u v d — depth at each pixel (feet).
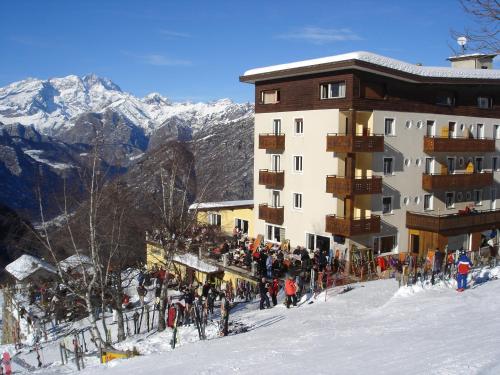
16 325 94.38
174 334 61.67
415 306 62.08
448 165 124.16
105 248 80.64
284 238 117.08
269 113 119.55
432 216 108.47
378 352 40.01
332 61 102.58
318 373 35.55
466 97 125.08
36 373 60.95
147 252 106.11
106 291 72.95
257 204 124.67
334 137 101.71
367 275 96.37
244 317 72.23
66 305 88.84
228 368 41.81
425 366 32.63
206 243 109.40
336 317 64.13
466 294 65.46
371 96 105.29
